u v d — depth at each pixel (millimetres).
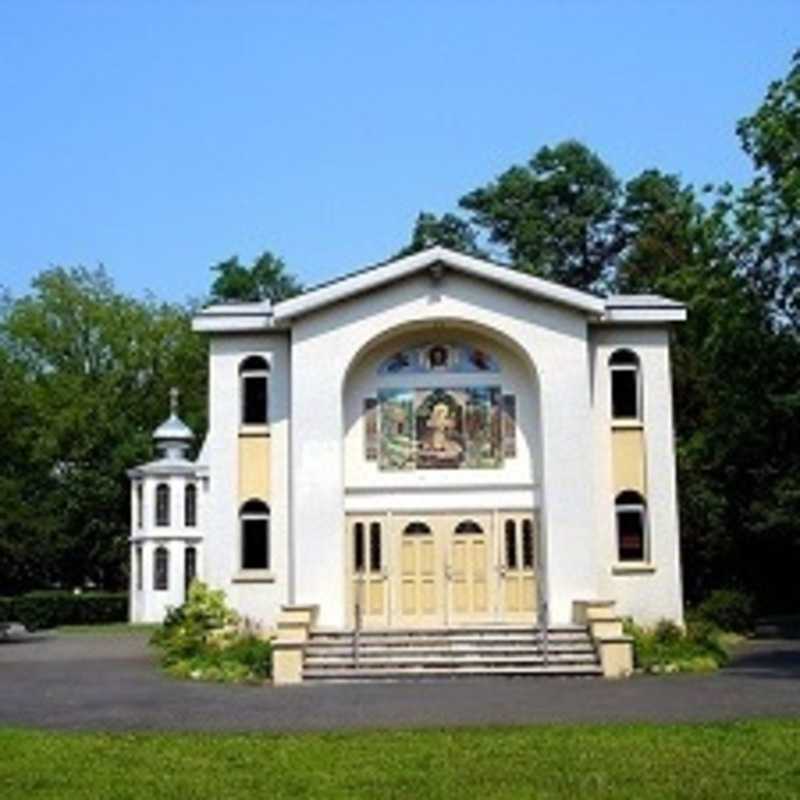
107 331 70312
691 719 17062
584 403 29281
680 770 12453
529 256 61562
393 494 29906
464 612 29391
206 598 28953
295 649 24516
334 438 29375
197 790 11953
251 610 29469
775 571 46375
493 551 29609
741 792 11336
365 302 29781
